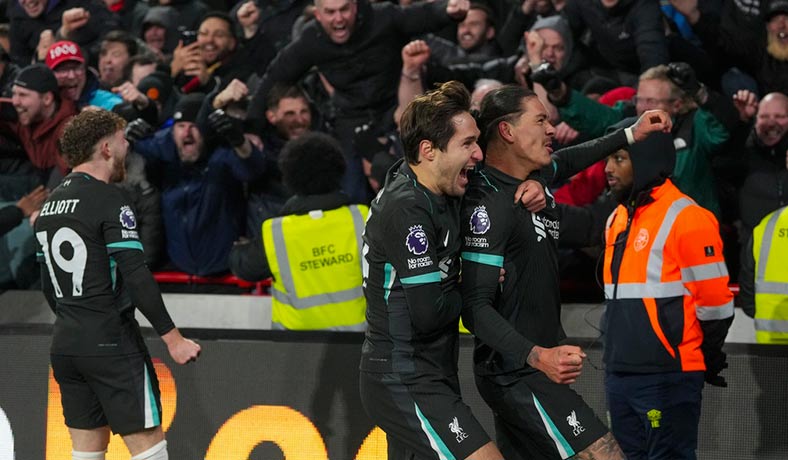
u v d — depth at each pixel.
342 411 12.63
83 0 19.05
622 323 11.10
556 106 14.02
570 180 14.45
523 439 9.62
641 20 15.95
